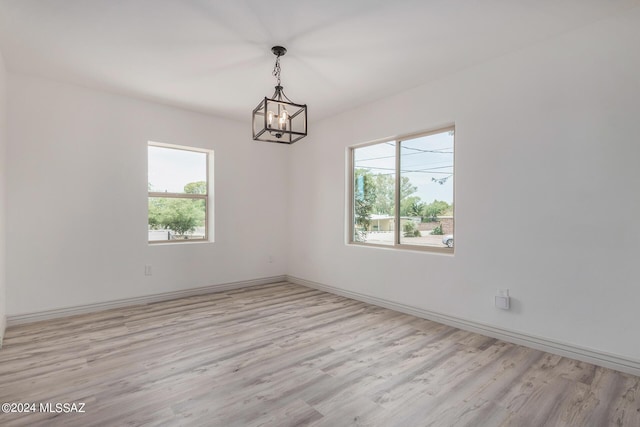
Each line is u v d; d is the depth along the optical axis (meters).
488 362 2.46
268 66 3.09
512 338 2.83
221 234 4.71
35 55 2.89
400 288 3.74
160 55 2.88
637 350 2.24
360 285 4.21
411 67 3.11
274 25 2.42
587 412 1.86
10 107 3.19
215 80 3.42
